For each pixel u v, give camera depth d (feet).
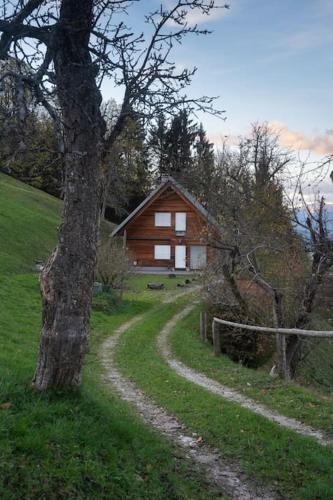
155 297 96.07
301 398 32.53
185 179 74.28
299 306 47.67
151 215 141.08
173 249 140.15
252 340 57.21
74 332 22.00
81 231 21.84
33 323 53.98
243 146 107.45
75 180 21.62
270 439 24.56
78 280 21.94
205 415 28.63
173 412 29.66
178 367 45.19
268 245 47.24
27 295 69.21
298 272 49.16
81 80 20.17
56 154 20.40
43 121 19.47
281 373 38.96
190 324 70.90
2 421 18.07
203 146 114.42
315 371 59.31
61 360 21.86
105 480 16.62
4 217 120.47
